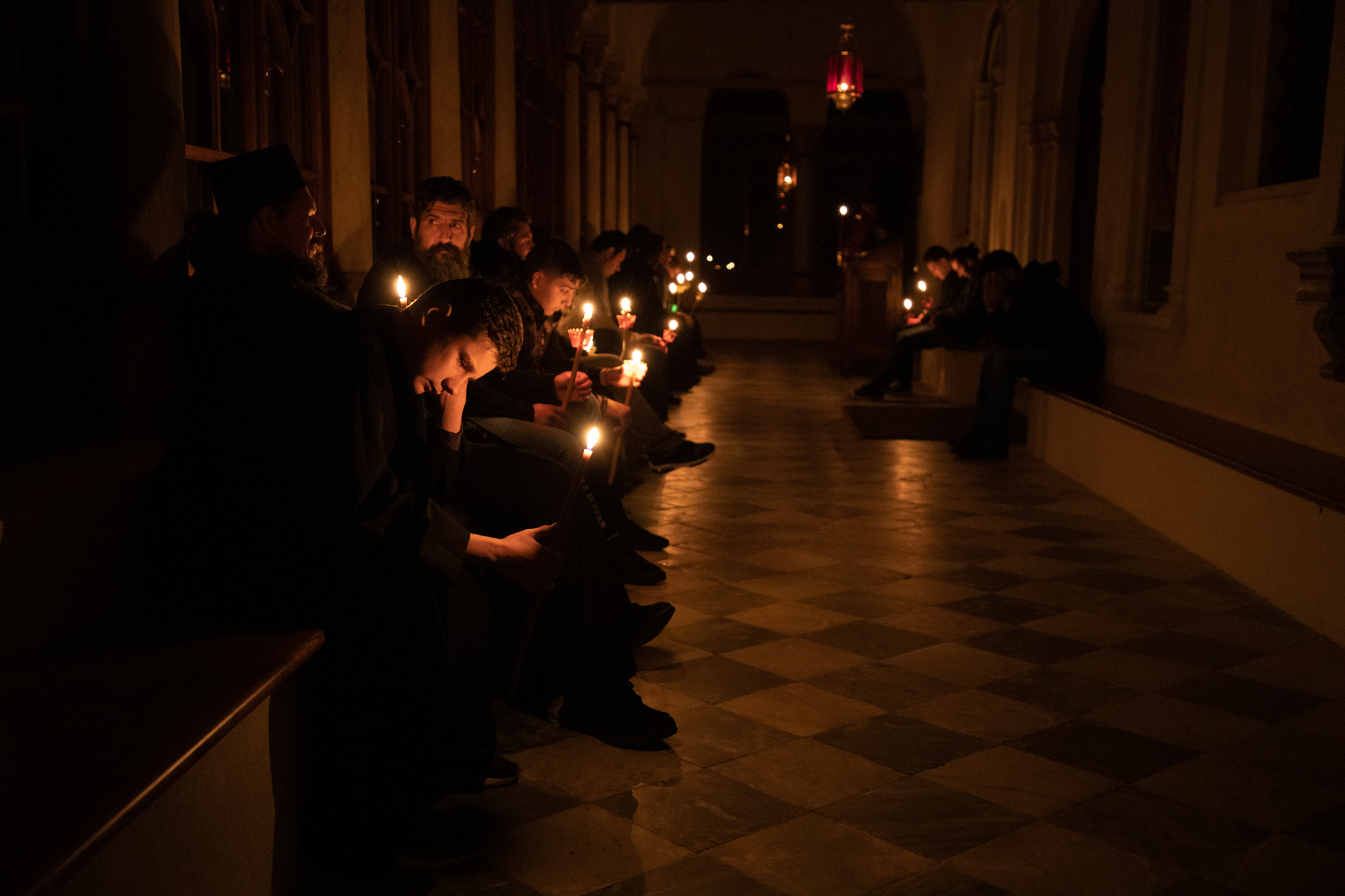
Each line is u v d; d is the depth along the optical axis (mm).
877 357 14508
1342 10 4859
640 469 7785
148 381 3045
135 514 2666
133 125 2969
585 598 3264
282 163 2709
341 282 5180
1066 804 2910
